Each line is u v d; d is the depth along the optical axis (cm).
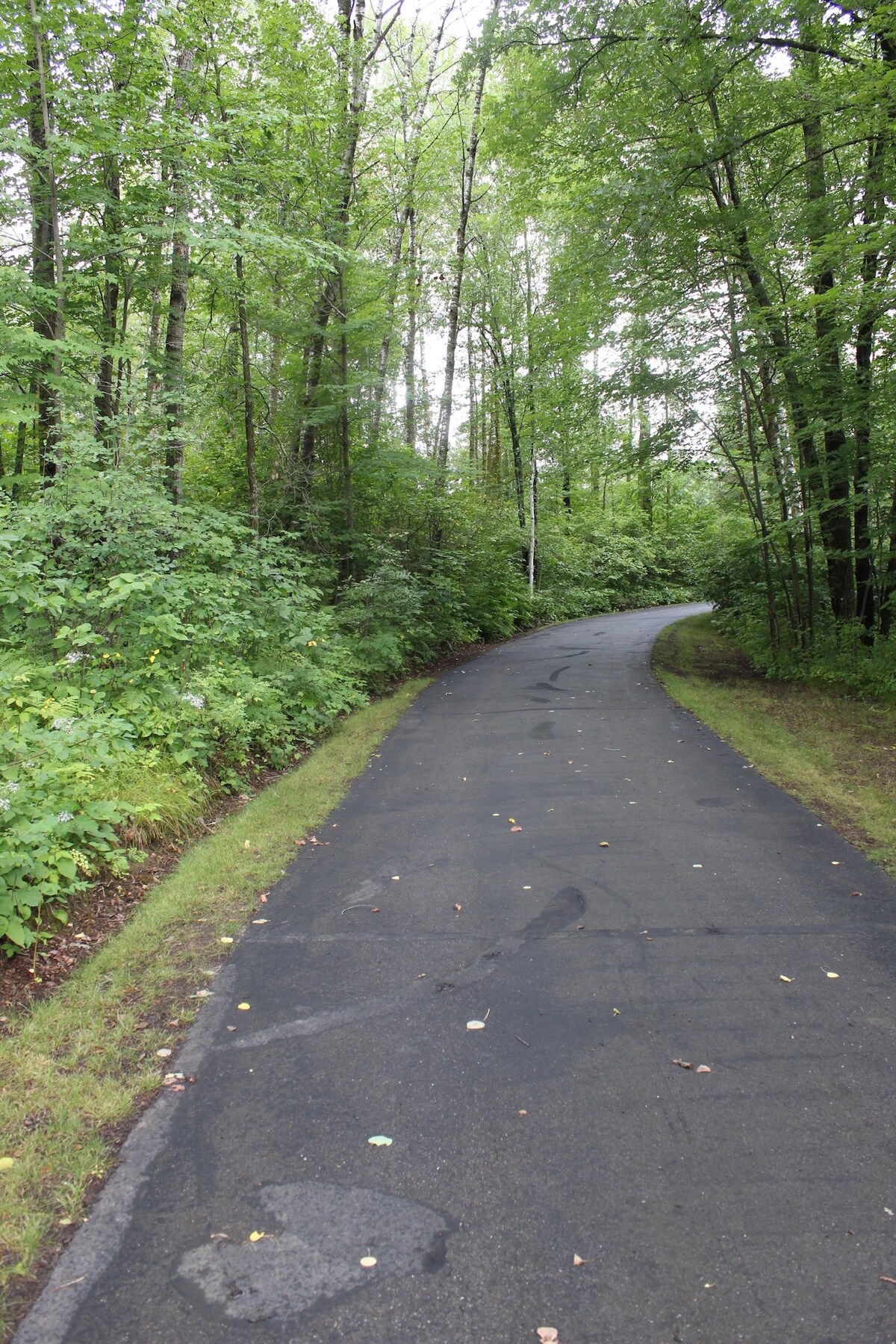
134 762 559
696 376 1160
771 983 348
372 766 746
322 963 374
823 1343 185
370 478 1486
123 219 884
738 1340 186
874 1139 252
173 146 841
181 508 758
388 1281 203
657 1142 253
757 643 1430
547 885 460
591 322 1220
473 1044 308
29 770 445
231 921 420
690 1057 297
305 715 855
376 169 1455
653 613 3006
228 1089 283
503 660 1553
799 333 1102
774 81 1066
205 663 741
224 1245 216
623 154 1140
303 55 1048
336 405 1322
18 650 611
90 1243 217
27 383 826
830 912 418
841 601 1238
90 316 918
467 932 404
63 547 654
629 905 431
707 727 891
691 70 1037
